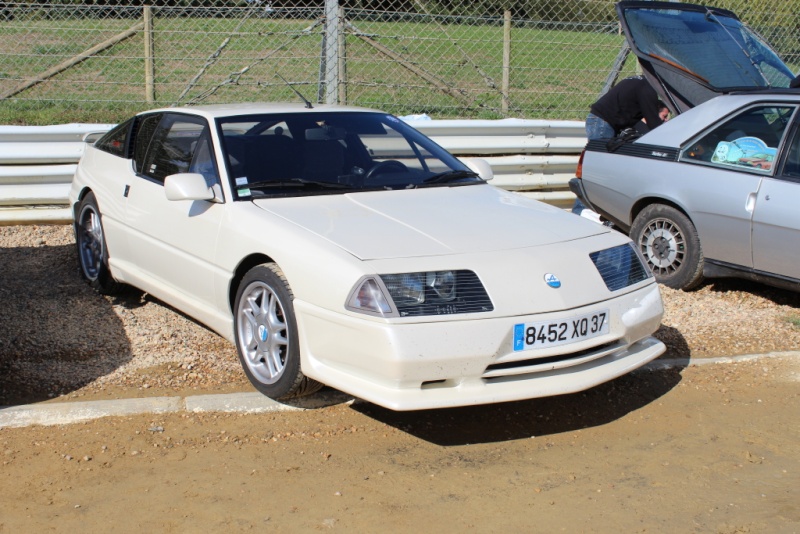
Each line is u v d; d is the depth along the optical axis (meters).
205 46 12.36
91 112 10.16
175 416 4.40
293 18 10.64
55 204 8.29
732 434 4.40
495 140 9.00
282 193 4.91
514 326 3.99
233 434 4.23
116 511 3.52
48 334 5.59
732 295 6.89
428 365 3.87
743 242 6.34
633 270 4.62
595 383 4.19
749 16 10.80
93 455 4.00
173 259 5.28
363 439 4.23
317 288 4.12
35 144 8.10
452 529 3.44
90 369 5.03
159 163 5.65
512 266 4.16
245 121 5.34
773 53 8.20
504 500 3.68
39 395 4.64
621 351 4.45
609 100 8.36
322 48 9.16
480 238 4.39
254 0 10.48
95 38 11.83
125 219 5.81
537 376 4.14
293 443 4.16
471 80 11.35
